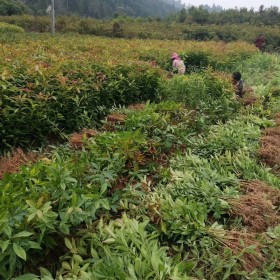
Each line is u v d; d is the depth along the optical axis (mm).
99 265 2654
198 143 5223
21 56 7234
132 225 3045
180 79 7031
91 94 6051
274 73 12367
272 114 7363
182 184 3975
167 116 5125
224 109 6820
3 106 4820
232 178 4254
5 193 2686
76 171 3395
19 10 38000
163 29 32969
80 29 29312
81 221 2947
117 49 11336
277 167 5023
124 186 3822
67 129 5680
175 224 3266
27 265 2836
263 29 31219
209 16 43031
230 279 2990
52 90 5508
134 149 3975
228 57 13602
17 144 5027
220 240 3230
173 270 2697
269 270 3084
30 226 2689
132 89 7090
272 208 3844
